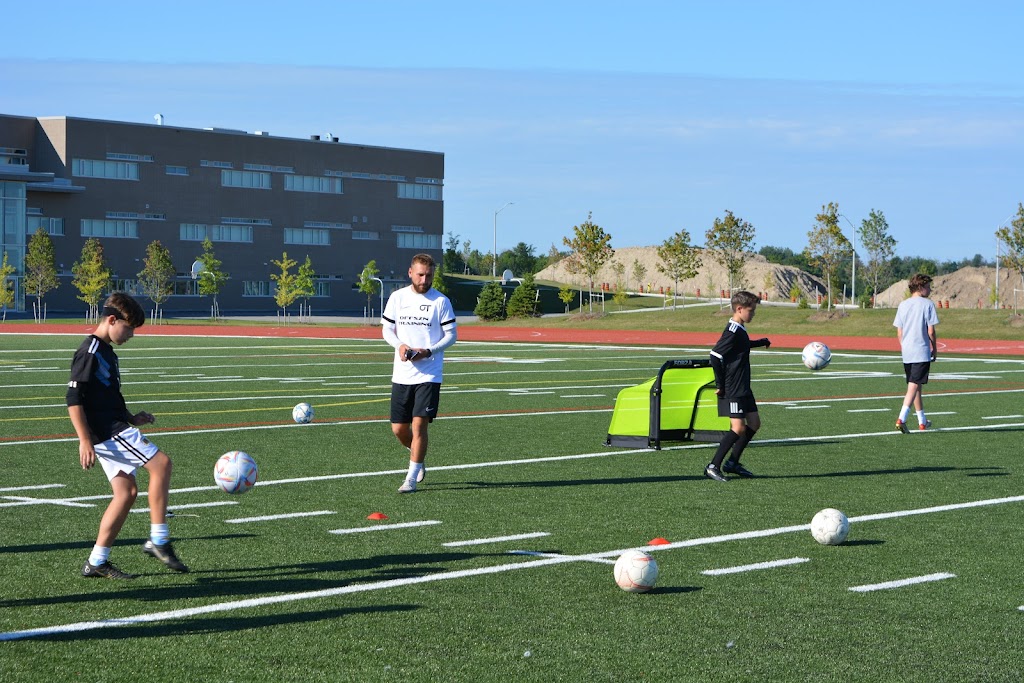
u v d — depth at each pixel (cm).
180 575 848
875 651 666
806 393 2508
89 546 946
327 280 11606
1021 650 670
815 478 1334
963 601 782
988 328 5631
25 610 751
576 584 823
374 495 1204
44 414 2006
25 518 1068
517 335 5784
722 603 771
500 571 863
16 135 9900
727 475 1348
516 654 658
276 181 11206
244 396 2372
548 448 1588
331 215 11625
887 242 9394
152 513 853
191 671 627
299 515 1089
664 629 710
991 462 1470
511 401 2283
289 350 4319
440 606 763
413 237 12325
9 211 9350
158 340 5228
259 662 643
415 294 1240
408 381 1227
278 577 842
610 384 2714
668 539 984
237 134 10931
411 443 1253
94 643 679
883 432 1802
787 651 666
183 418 1947
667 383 1647
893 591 806
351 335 5922
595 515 1096
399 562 893
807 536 999
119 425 835
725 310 7044
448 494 1213
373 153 11931
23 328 6719
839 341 5147
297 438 1684
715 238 7750
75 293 9988
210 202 10762
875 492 1238
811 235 7169
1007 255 6412
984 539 990
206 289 9481
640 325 6781
